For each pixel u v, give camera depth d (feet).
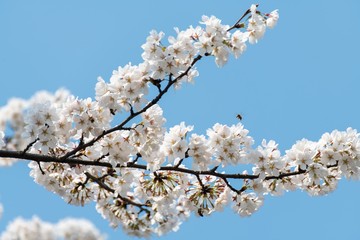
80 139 30.48
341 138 29.78
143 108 28.68
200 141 29.55
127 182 32.50
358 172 29.91
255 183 31.24
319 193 31.53
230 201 32.37
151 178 32.24
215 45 27.96
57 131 29.68
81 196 33.65
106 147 30.17
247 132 29.96
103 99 28.68
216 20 28.12
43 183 33.60
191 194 32.30
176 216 34.94
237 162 29.66
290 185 31.37
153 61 28.07
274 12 29.35
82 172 31.99
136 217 33.73
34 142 29.09
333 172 31.22
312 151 29.53
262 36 29.30
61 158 30.04
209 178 32.27
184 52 28.14
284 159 29.91
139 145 30.53
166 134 29.89
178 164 30.50
